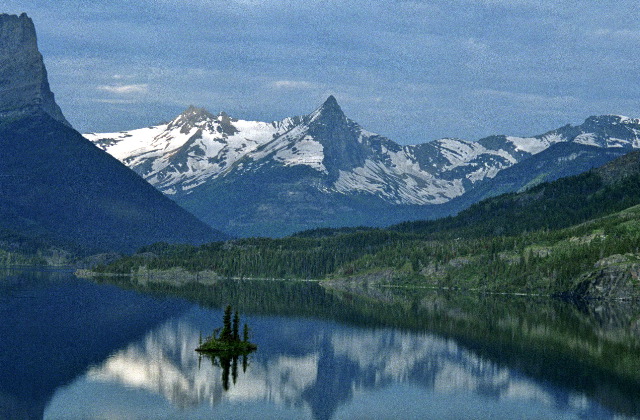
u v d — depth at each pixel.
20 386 182.12
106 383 187.25
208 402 174.50
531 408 174.00
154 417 162.50
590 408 173.50
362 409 173.88
